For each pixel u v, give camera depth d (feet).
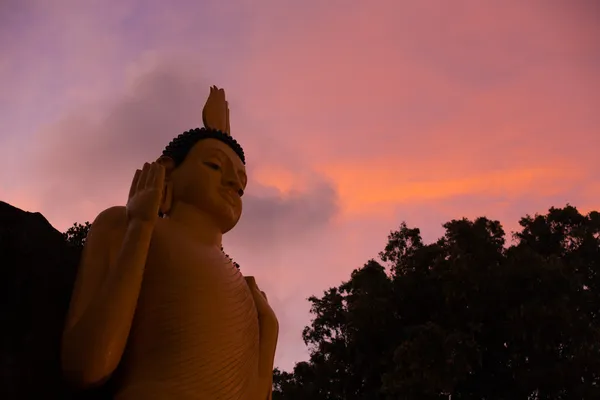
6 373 20.30
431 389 54.44
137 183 24.61
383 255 73.77
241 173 27.89
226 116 30.71
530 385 57.36
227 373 22.82
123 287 21.39
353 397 66.49
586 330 56.85
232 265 26.00
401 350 56.34
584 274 67.82
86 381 20.30
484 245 63.93
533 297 58.18
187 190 26.43
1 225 21.90
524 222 73.36
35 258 22.48
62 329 22.56
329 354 70.33
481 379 60.39
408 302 64.90
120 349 21.11
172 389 21.35
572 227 71.36
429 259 65.51
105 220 24.14
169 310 22.54
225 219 26.91
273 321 27.61
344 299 72.49
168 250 23.80
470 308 59.98
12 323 21.21
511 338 59.00
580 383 56.59
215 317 23.09
